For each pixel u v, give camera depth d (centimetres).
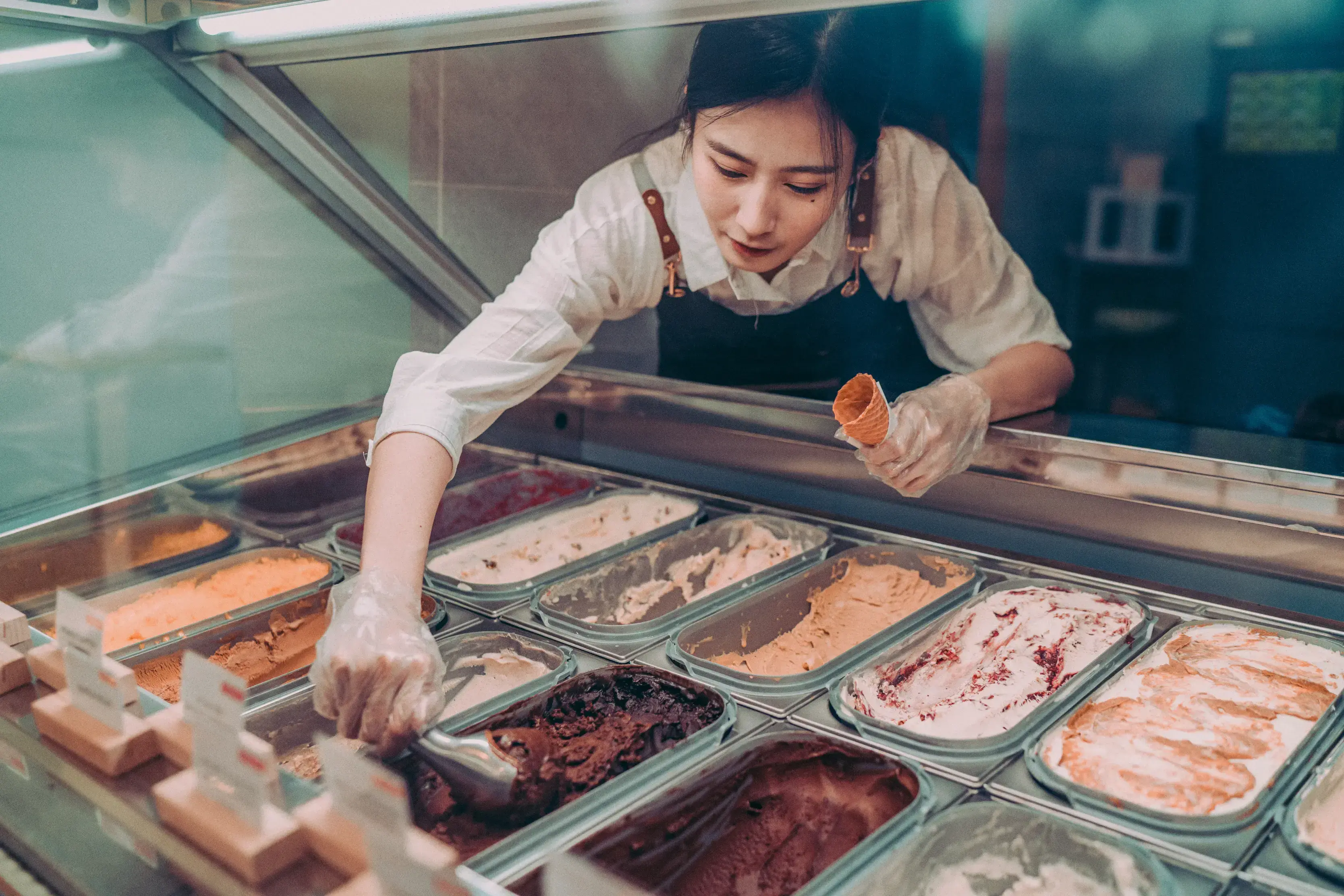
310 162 197
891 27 153
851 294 199
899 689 127
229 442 196
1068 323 325
